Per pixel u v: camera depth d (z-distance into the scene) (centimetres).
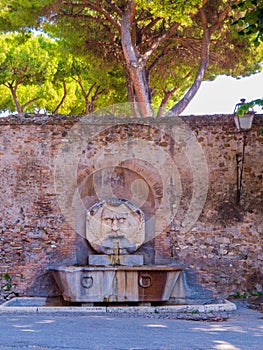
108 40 1731
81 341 779
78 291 1166
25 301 1223
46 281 1246
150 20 1691
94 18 1575
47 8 1529
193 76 1952
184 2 1307
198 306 1120
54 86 2697
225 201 1282
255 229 1275
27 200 1266
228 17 1560
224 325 943
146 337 817
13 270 1250
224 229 1276
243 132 1285
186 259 1270
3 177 1270
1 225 1261
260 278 1266
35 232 1262
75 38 1675
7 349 724
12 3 1540
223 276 1265
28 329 882
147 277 1173
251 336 838
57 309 1102
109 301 1167
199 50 1708
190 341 788
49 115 1286
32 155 1274
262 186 1280
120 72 1981
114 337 814
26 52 2433
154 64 1681
